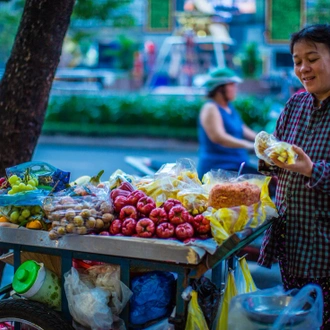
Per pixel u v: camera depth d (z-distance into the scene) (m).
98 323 2.42
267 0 9.88
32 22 3.27
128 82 17.73
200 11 16.03
